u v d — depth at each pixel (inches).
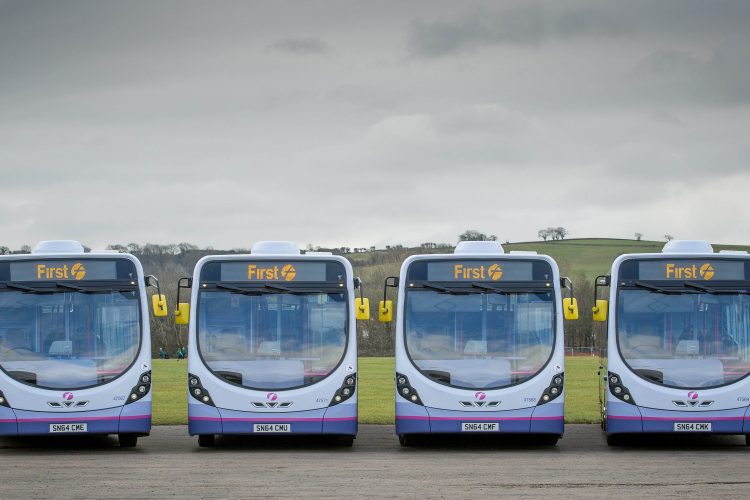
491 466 801.6
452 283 927.7
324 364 919.7
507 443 1011.9
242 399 906.7
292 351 920.3
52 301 925.2
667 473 751.7
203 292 930.1
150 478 732.0
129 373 919.7
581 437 1075.3
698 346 911.7
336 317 930.1
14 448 982.4
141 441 1050.7
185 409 1525.6
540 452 919.0
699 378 905.5
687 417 900.0
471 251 962.1
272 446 984.9
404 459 856.3
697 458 854.5
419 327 920.9
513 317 920.9
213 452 926.4
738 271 923.4
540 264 933.2
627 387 909.8
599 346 1119.6
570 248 5639.8
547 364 912.3
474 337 917.2
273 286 929.5
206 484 700.0
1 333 916.0
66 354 917.8
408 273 932.0
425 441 1035.3
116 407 912.3
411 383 909.2
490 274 930.7
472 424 900.6
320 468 791.1
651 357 912.9
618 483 699.4
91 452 932.6
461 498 635.5
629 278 928.3
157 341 3853.3
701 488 674.2
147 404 922.1
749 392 899.4
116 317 928.3
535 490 668.1
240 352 919.7
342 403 914.1
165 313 940.0
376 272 3914.9
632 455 885.2
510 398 902.4
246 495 650.2
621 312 923.4
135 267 943.7
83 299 927.7
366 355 3196.4
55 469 789.9
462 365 911.0
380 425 1256.2
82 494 657.6
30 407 902.4
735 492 657.0
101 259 940.0
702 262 925.8
